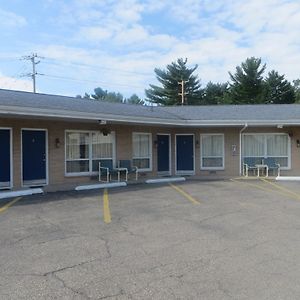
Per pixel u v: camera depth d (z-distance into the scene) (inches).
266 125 784.9
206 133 834.2
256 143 831.1
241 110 889.5
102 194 545.6
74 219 370.9
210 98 2472.9
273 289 198.1
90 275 218.5
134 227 336.2
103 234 311.4
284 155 824.9
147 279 212.1
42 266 233.6
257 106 946.7
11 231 321.4
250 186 642.2
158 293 193.6
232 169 829.8
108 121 665.6
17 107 531.2
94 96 3142.2
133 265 235.1
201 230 324.8
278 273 220.8
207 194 545.3
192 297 188.9
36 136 634.2
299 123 767.7
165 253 259.4
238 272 222.7
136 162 777.6
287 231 320.8
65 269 228.4
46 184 641.0
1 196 512.7
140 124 738.8
